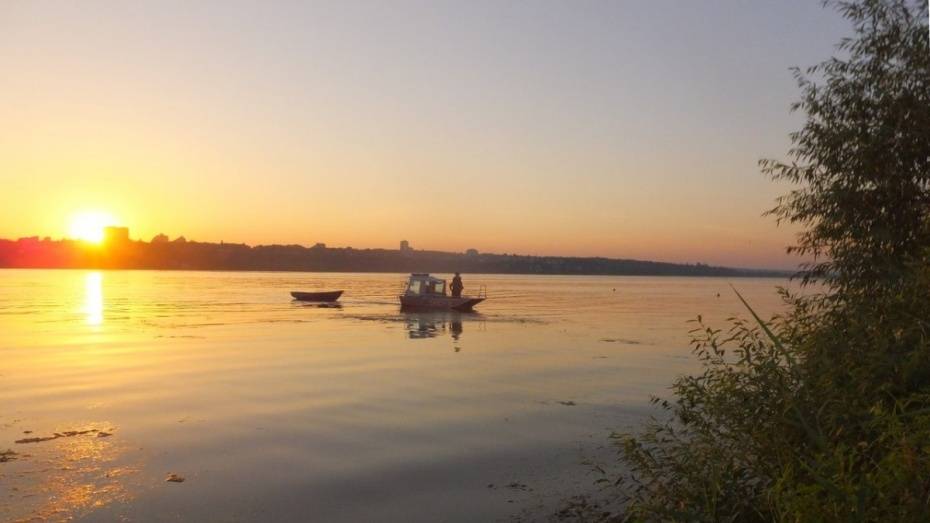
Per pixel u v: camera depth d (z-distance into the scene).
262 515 8.44
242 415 13.95
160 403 15.14
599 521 7.98
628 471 9.90
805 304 7.05
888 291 6.42
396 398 15.82
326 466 10.46
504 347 26.66
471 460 10.74
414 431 12.65
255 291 83.69
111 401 15.35
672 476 6.69
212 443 11.73
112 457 10.84
